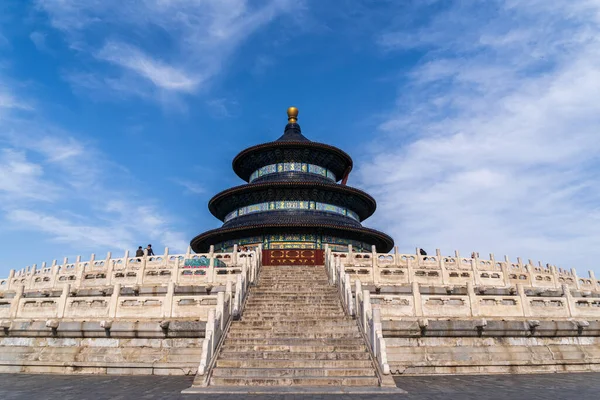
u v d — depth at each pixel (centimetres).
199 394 1677
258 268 3728
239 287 2669
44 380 2114
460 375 2298
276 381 1861
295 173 6969
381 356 1928
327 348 2152
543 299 2830
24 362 2447
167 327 2386
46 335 2527
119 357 2384
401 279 3372
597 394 1708
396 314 2616
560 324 2558
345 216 6500
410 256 4000
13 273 4016
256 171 7306
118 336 2447
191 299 2627
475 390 1797
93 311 2667
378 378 1880
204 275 3275
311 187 6297
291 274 3725
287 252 5588
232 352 2105
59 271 4216
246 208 6588
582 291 3528
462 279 3472
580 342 2609
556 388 1856
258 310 2705
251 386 1820
